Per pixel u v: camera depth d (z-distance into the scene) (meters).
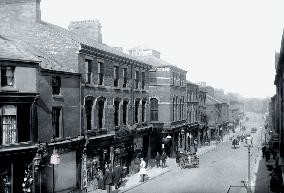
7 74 19.81
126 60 32.97
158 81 41.97
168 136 40.81
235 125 114.31
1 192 19.31
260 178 31.28
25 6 26.62
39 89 21.36
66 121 24.03
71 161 24.28
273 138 48.62
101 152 28.47
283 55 29.62
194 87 57.72
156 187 27.42
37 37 26.36
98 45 30.94
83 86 25.83
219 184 28.64
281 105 40.44
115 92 31.08
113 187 27.11
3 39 22.05
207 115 71.56
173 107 44.12
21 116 20.30
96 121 27.77
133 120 35.38
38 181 21.17
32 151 20.61
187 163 37.12
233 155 47.97
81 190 25.28
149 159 39.50
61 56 25.59
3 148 19.33
